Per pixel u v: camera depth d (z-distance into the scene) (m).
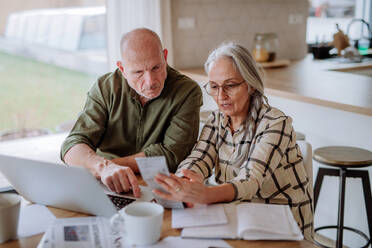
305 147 1.54
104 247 0.99
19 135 4.82
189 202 1.16
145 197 1.28
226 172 1.50
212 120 1.57
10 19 12.17
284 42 4.13
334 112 2.53
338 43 3.75
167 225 1.11
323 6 4.58
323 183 2.64
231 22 3.82
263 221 1.08
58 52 12.28
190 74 3.35
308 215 1.52
